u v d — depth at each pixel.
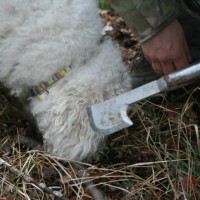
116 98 1.14
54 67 1.29
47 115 1.31
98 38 1.33
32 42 1.28
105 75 1.30
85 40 1.29
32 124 1.42
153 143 1.31
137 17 1.19
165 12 1.18
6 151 1.33
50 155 1.30
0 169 1.28
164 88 1.11
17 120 1.44
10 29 1.29
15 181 1.26
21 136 1.37
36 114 1.33
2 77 1.35
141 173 1.29
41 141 1.39
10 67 1.32
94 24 1.31
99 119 1.13
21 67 1.30
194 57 1.43
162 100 1.41
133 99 1.14
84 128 1.29
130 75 1.43
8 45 1.30
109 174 1.26
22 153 1.32
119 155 1.33
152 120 1.36
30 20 1.27
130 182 1.25
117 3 1.21
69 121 1.29
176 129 1.32
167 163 1.27
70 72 1.30
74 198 1.22
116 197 1.24
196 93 1.41
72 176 1.27
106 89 1.29
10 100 1.44
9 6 1.27
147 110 1.38
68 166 1.32
